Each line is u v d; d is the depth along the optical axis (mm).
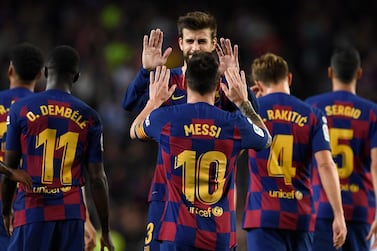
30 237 27812
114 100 65500
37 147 27922
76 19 72312
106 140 62281
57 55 28453
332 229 32156
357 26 74938
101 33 71125
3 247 31219
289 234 29969
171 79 28516
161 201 27969
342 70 32906
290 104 30219
